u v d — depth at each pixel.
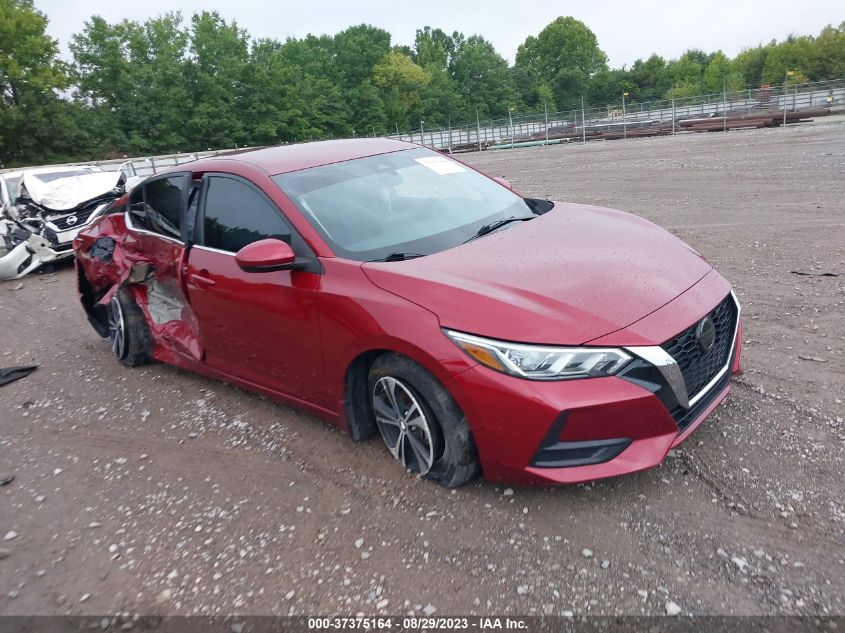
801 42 83.88
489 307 2.91
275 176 3.95
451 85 92.44
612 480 3.20
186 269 4.29
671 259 3.44
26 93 50.03
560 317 2.84
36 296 9.01
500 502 3.12
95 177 11.66
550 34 116.69
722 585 2.50
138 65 62.28
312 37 89.62
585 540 2.82
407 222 3.78
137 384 5.19
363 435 3.63
